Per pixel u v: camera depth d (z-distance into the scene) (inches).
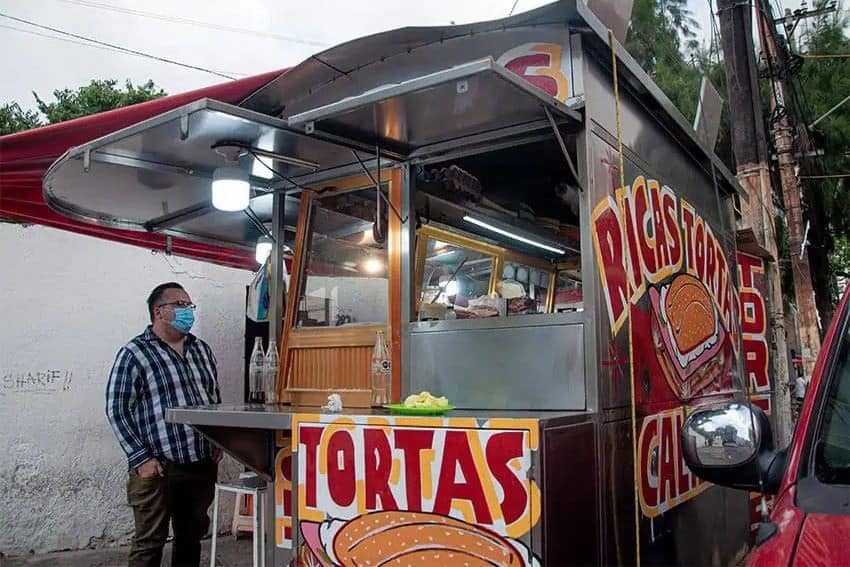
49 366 209.6
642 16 410.0
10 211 169.2
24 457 205.2
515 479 82.9
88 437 213.6
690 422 71.0
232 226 174.6
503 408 107.8
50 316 210.4
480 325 111.7
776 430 237.5
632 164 125.0
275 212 142.9
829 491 59.4
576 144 108.7
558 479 85.5
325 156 124.2
